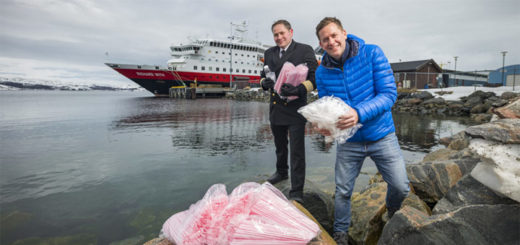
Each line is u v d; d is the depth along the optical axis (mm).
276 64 2256
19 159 4934
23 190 3398
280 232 1110
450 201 1327
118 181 3713
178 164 4527
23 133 7945
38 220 2600
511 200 1075
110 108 18609
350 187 1729
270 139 6824
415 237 1173
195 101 28609
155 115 13414
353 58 1562
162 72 36438
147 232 2373
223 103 24719
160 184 3580
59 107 19938
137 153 5348
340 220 1740
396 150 1611
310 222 1231
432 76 22562
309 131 8078
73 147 5961
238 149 5648
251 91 31969
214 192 1405
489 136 1058
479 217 1086
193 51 35875
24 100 32875
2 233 2365
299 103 2145
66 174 4043
